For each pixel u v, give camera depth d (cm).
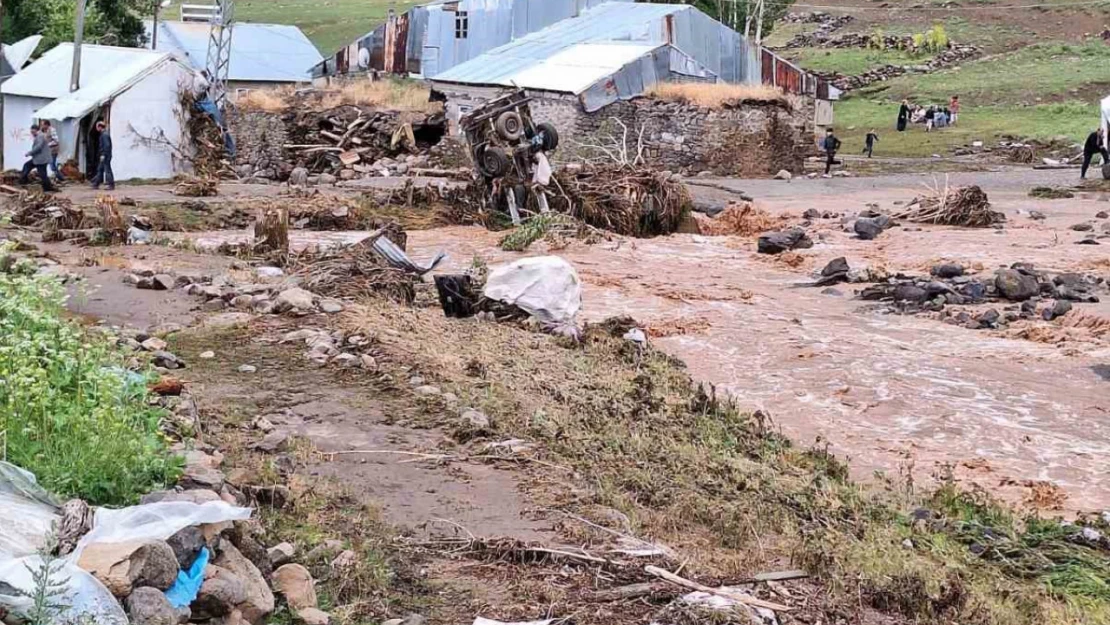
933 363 1697
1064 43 8038
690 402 1322
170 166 4166
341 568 718
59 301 1099
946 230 3066
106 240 2333
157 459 718
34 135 3475
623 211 3058
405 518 856
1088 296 2122
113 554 565
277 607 648
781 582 784
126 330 1386
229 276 1811
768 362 1691
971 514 1055
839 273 2386
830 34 8781
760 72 5469
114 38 6531
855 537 913
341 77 6469
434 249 2698
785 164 4750
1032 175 4606
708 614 693
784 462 1150
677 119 4672
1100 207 3566
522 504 902
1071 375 1645
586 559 776
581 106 4666
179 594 589
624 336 1744
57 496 646
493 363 1373
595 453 1065
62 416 750
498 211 3094
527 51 5384
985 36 8462
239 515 636
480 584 738
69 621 525
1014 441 1352
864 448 1312
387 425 1105
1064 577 916
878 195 3975
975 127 6169
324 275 1814
